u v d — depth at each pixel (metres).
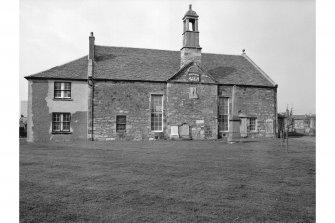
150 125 26.83
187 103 27.64
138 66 28.30
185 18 28.64
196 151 17.06
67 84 25.98
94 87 26.02
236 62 32.56
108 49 29.86
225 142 23.38
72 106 25.89
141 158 14.34
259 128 29.53
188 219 6.64
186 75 27.73
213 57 32.59
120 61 28.47
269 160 13.80
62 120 25.83
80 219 6.60
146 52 30.62
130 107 26.55
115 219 6.60
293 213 7.09
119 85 26.45
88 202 7.66
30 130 25.17
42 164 12.66
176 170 11.45
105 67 27.28
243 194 8.43
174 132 27.16
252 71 31.52
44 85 25.53
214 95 28.30
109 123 26.11
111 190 8.70
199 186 9.19
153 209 7.20
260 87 29.78
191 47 28.36
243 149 18.06
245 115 29.19
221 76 29.69
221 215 6.89
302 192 8.66
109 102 26.19
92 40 27.59
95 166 12.22
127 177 10.27
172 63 29.66
